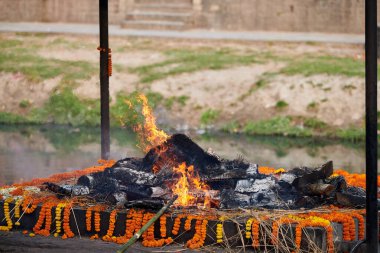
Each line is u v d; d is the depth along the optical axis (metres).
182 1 31.06
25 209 10.53
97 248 9.88
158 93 22.42
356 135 20.42
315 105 21.47
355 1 29.94
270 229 9.68
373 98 8.95
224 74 23.38
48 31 27.95
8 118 22.11
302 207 10.37
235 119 21.45
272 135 20.81
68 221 10.32
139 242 10.07
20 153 17.83
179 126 21.36
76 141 19.45
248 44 27.06
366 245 9.23
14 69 23.66
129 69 23.89
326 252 9.55
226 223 9.81
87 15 31.34
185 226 9.93
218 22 30.45
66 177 11.91
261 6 30.34
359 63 24.03
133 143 18.48
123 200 10.41
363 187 11.51
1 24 30.33
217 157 10.99
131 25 29.89
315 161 17.38
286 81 22.53
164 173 10.77
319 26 30.14
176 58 24.97
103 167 12.34
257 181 10.73
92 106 22.33
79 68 24.02
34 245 10.03
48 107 22.44
